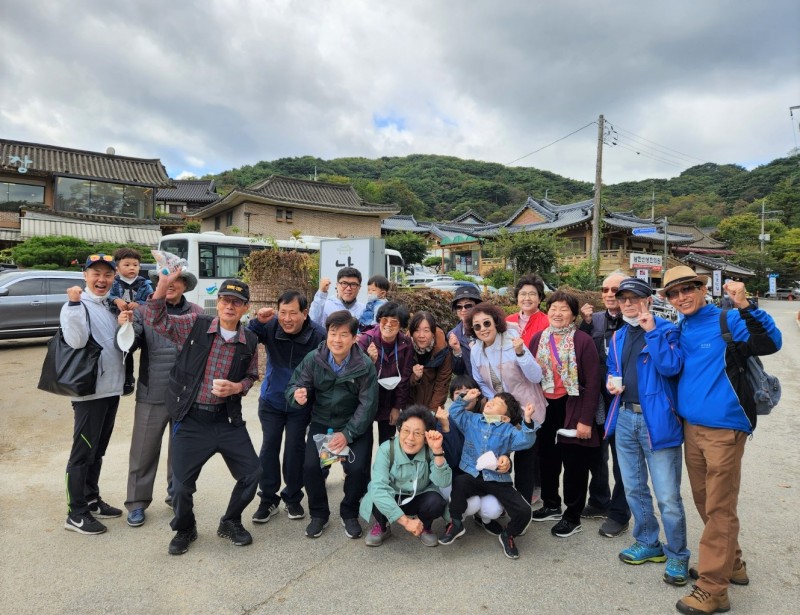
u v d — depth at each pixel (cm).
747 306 241
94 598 247
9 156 2217
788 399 755
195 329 296
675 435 270
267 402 342
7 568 271
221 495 378
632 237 3181
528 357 314
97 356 303
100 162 2450
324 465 309
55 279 1029
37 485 385
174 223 2619
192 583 263
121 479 404
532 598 256
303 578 271
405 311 352
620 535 330
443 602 250
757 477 432
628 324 298
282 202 2433
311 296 816
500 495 303
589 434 315
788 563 292
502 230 2409
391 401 362
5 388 688
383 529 312
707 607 240
